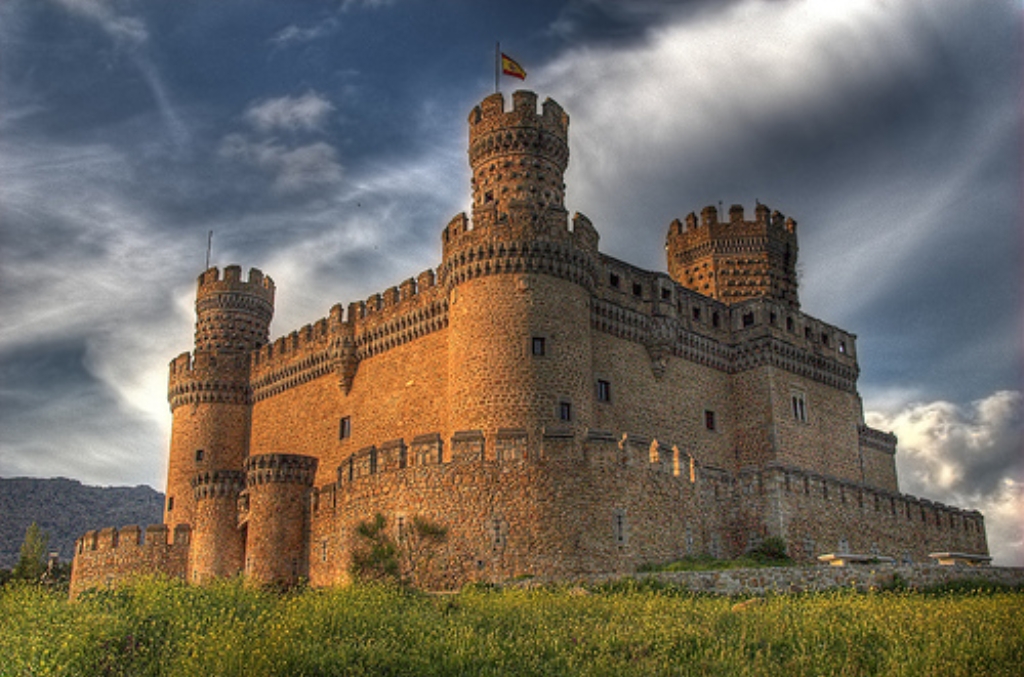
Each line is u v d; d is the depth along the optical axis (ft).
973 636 98.07
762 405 206.80
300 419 219.82
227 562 197.06
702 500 157.07
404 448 145.59
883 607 110.83
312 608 107.55
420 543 138.00
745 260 236.63
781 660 93.15
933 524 199.11
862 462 236.43
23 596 111.75
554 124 186.50
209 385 237.25
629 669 88.99
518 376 161.99
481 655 92.07
